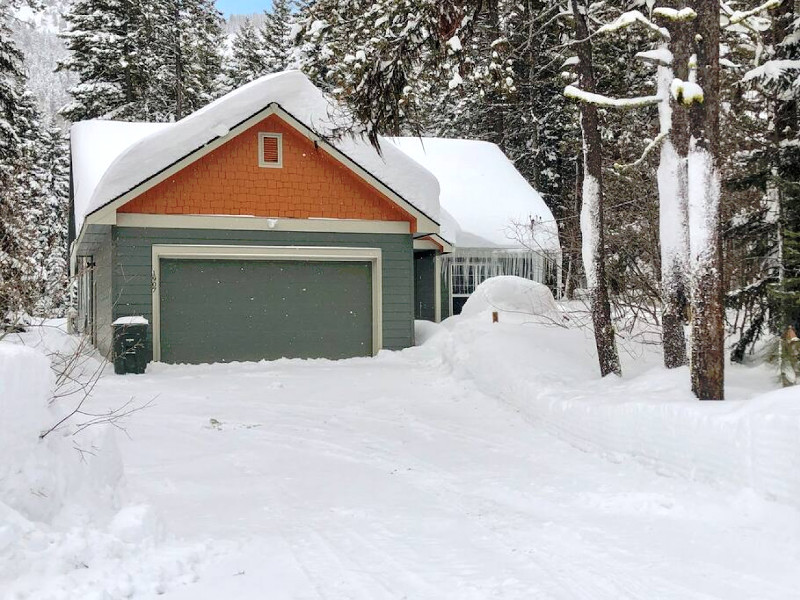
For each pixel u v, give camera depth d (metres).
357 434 9.44
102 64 35.41
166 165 15.73
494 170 26.36
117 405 11.29
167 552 5.00
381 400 11.73
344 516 6.08
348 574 4.76
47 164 35.69
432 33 10.41
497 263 23.69
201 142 15.96
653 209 13.30
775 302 9.20
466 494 6.71
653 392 8.12
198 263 16.55
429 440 9.02
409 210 17.50
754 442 5.97
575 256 18.73
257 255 16.83
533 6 12.29
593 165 10.18
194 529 5.68
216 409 11.21
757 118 12.09
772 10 10.23
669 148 8.91
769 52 10.42
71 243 23.11
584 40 10.20
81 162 20.33
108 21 35.56
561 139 29.42
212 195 16.55
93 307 19.75
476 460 7.98
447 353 13.88
